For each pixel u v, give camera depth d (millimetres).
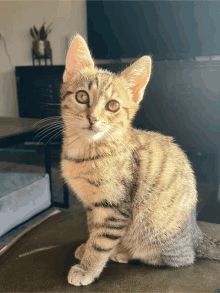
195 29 819
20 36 1088
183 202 237
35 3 1029
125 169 219
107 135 228
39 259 246
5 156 918
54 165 797
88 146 226
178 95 800
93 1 917
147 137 252
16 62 1120
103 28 927
